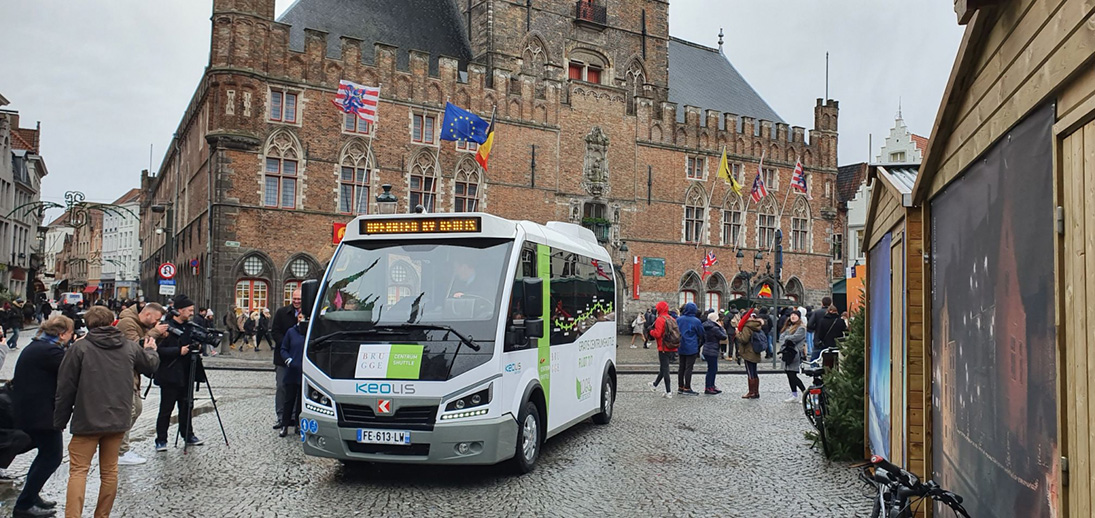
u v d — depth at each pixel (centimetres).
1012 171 463
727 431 1327
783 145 5369
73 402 713
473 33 4419
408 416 910
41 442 778
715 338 1884
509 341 954
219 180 3431
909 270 734
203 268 3678
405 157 3881
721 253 5066
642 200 4741
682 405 1670
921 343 731
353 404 923
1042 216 417
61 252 13512
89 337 720
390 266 987
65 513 720
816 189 5522
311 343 959
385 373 916
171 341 1101
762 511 822
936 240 670
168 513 797
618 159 4644
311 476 970
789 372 1712
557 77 4388
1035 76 419
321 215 3659
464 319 941
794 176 4331
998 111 484
